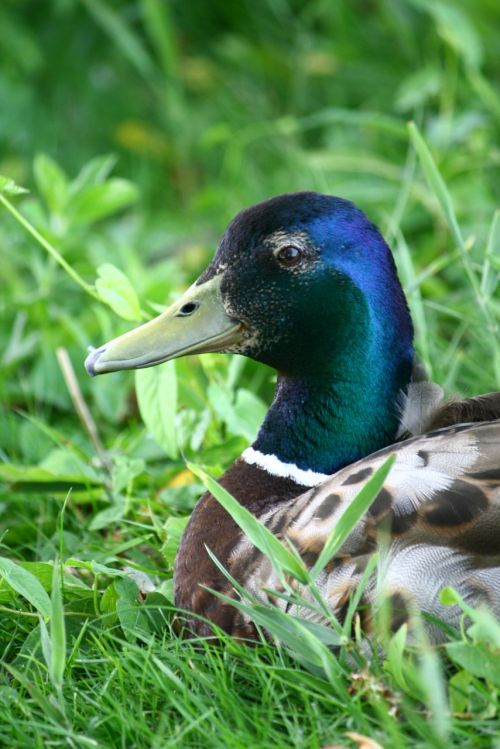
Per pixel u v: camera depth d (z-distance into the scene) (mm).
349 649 4785
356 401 5727
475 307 7590
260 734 4777
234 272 5719
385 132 10578
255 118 11469
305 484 5781
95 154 11648
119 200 8586
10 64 11922
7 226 10086
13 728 4945
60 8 11805
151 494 6855
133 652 5219
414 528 4922
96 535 6652
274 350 5777
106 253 9328
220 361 7184
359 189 9445
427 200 9094
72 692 5184
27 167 11492
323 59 11430
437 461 5062
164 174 11398
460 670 4820
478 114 9633
